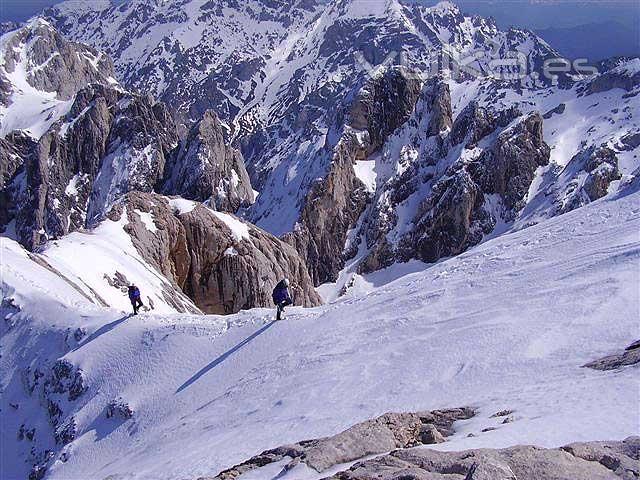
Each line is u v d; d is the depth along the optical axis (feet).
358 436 48.91
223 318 150.10
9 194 654.53
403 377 88.38
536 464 34.12
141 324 159.12
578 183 517.55
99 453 126.82
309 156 628.28
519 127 560.20
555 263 118.62
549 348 79.77
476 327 97.55
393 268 546.26
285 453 54.80
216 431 98.22
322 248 553.23
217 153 611.88
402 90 617.62
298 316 137.80
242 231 353.10
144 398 134.00
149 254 299.79
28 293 186.50
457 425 55.16
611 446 37.11
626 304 86.69
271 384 109.29
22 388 166.91
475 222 538.06
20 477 145.89
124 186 622.13
